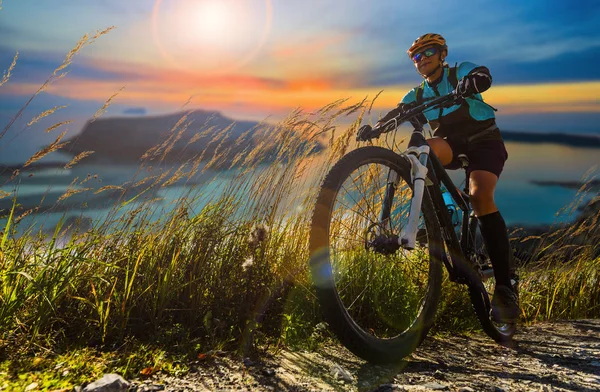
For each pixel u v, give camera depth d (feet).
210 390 7.27
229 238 11.32
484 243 11.09
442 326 12.33
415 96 11.55
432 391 7.66
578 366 9.44
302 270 11.55
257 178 12.12
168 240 10.80
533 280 16.80
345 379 8.05
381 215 9.12
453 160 11.33
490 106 11.07
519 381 8.38
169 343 9.01
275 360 8.81
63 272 9.38
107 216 10.74
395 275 11.69
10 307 8.59
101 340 8.96
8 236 9.80
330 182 8.30
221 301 10.39
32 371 7.54
